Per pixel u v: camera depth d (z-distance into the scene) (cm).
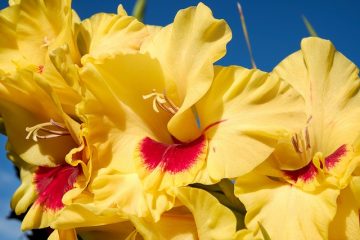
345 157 40
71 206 38
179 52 40
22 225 42
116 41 42
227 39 39
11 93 43
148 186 39
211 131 40
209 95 40
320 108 42
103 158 40
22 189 45
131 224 41
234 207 40
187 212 40
